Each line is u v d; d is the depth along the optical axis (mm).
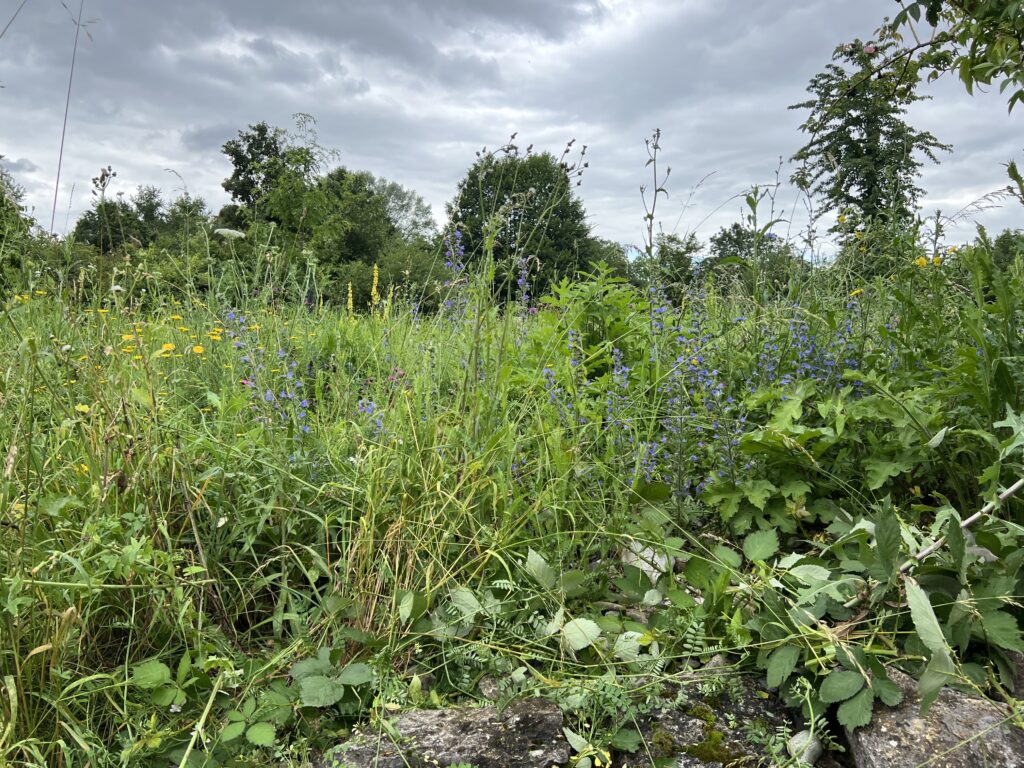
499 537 2318
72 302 3473
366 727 1813
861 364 3371
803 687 1837
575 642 1996
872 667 1763
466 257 3297
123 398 2127
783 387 3215
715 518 2842
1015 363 2387
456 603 2127
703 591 2205
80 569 1667
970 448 2514
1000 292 2473
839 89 5086
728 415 3109
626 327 3850
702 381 3119
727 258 3748
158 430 2271
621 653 2016
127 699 1881
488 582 2336
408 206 58781
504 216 2965
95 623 2031
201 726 1684
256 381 2938
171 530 2301
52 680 1697
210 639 2029
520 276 3623
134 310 3805
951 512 1884
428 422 2609
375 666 1963
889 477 2752
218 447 2496
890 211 4125
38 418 2588
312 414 3057
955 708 1686
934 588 1933
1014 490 1998
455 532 2338
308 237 12617
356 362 4320
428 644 2141
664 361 3430
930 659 1655
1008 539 2037
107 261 3938
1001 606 1885
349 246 32969
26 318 3504
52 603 1848
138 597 1953
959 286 3418
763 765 1694
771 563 2545
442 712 1854
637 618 2293
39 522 1970
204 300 4859
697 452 3023
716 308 4227
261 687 1939
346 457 2770
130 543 1843
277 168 12711
